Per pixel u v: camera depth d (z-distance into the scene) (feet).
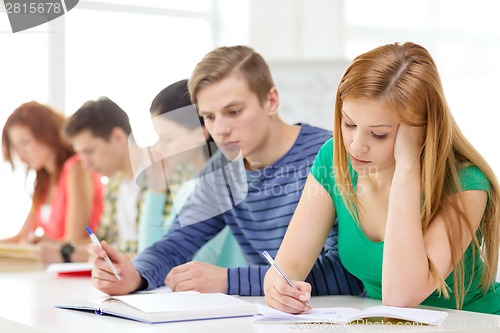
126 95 16.38
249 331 4.40
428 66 5.32
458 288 5.78
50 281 7.83
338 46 17.24
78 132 10.73
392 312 4.69
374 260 5.89
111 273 6.56
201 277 6.35
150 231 8.56
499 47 18.31
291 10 17.06
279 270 5.18
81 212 11.66
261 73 7.23
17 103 15.57
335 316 4.83
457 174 5.52
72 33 15.96
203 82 6.95
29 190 14.62
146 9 16.58
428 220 5.41
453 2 18.35
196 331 4.42
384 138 5.32
